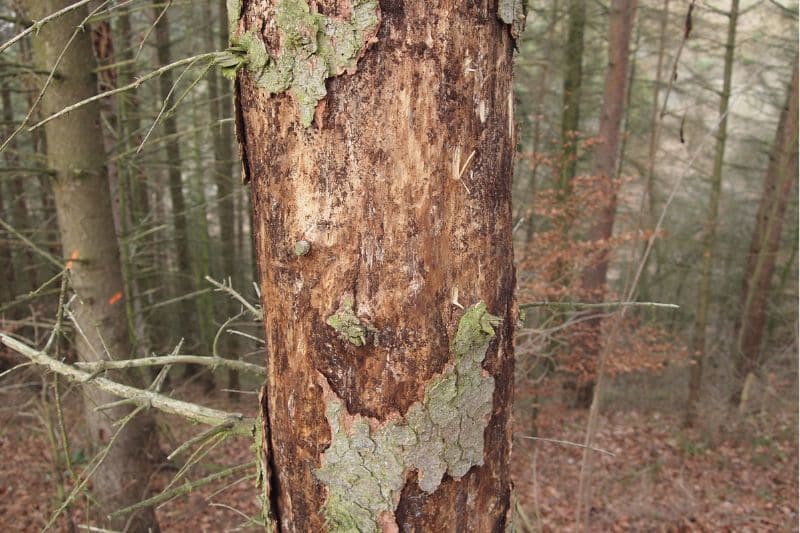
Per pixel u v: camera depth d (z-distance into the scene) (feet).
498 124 3.90
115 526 12.89
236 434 4.74
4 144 4.13
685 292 44.83
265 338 4.34
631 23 23.82
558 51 28.48
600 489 21.08
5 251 26.53
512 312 4.33
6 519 15.07
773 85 28.40
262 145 3.82
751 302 31.24
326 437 3.97
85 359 11.94
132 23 21.36
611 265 34.88
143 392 5.13
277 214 3.84
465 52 3.59
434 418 3.89
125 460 12.87
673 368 32.19
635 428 26.96
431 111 3.55
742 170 36.19
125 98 15.66
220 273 36.32
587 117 34.09
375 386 3.84
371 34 3.44
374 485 3.92
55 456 12.30
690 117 27.37
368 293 3.73
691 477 22.70
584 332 22.12
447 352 3.86
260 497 4.59
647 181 11.44
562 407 27.89
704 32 25.93
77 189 11.56
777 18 24.67
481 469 4.21
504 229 4.10
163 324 32.42
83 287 11.81
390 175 3.59
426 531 4.03
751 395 28.71
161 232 30.12
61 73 10.93
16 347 5.81
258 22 3.62
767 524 19.60
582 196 22.41
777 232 30.91
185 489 4.94
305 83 3.54
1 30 15.94
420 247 3.69
